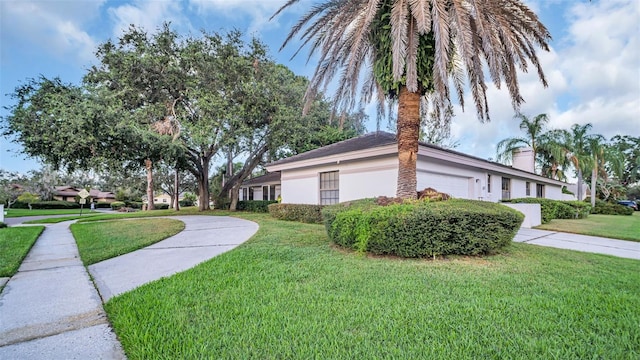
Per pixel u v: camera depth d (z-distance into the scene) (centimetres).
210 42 1597
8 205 3116
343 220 570
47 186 3788
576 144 2297
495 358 216
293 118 1600
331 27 719
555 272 441
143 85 1572
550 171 2445
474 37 650
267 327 264
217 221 1227
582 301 324
